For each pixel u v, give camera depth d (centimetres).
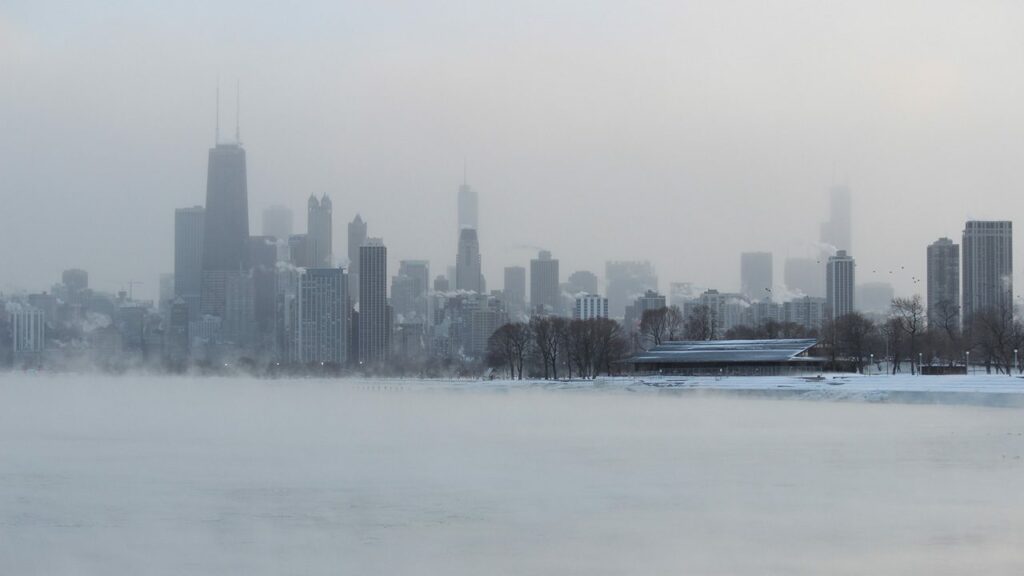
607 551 9256
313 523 10406
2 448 16962
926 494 11694
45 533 10100
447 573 8644
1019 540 9538
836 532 9881
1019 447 15525
